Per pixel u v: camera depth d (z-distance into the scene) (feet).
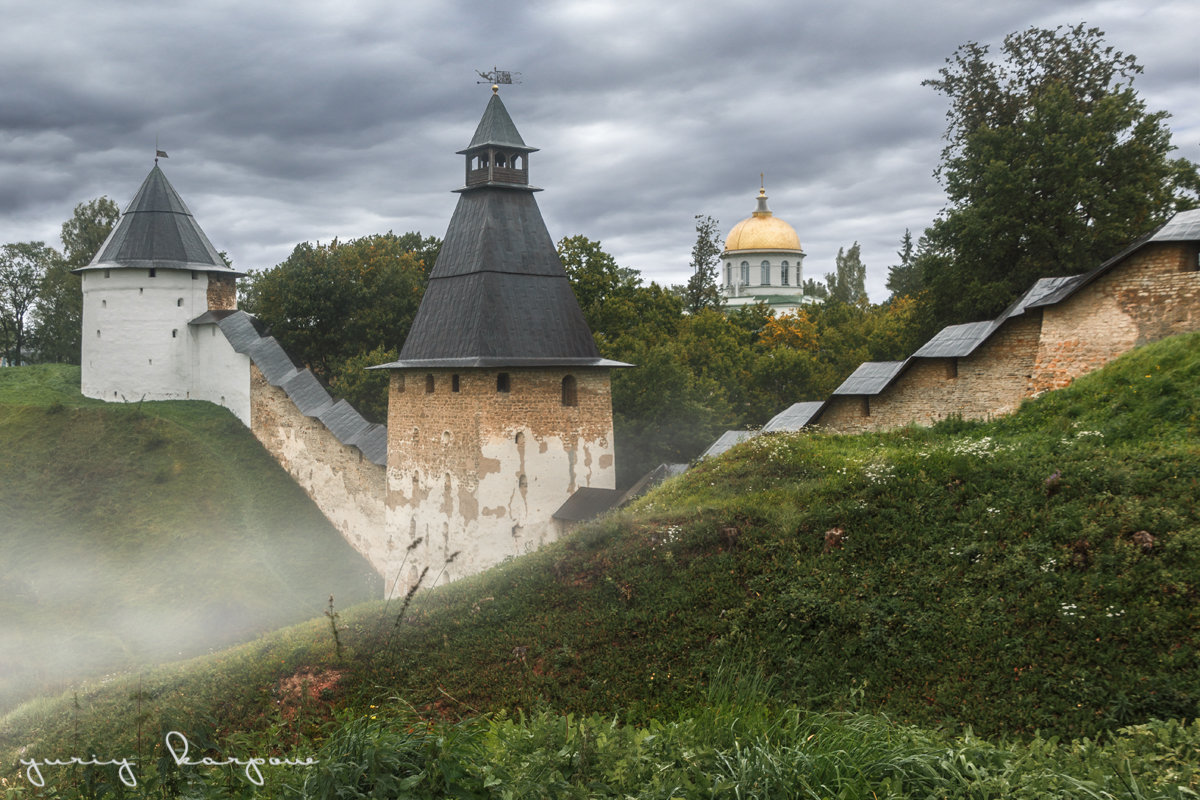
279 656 55.16
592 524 62.64
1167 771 27.71
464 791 28.78
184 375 179.22
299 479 148.15
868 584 45.73
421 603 59.41
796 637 44.60
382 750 29.48
